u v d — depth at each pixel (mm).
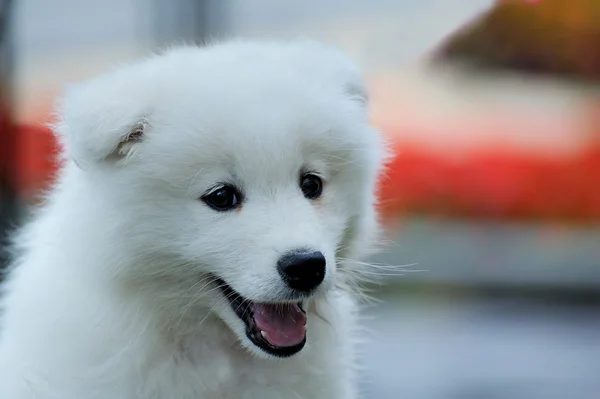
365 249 5977
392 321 14109
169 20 11414
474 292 15625
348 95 5797
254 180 5129
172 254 5199
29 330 5402
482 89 14922
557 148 15617
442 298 15438
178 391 5387
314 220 5188
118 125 5023
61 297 5352
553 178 15703
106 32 11633
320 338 5719
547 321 14602
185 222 5148
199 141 5047
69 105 5227
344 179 5547
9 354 5543
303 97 5281
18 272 5953
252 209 5129
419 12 14125
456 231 15781
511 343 13102
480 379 11273
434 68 14469
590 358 12367
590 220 15859
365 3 13539
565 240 15961
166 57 5668
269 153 5094
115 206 5148
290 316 5387
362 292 6336
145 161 5086
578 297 15805
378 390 10750
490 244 15859
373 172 5816
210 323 5520
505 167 15516
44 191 7117
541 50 14570
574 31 14375
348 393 6066
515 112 15297
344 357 5941
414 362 11984
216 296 5359
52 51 11531
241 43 6047
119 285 5250
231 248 5098
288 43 6074
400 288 15430
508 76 14844
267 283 4996
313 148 5297
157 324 5352
